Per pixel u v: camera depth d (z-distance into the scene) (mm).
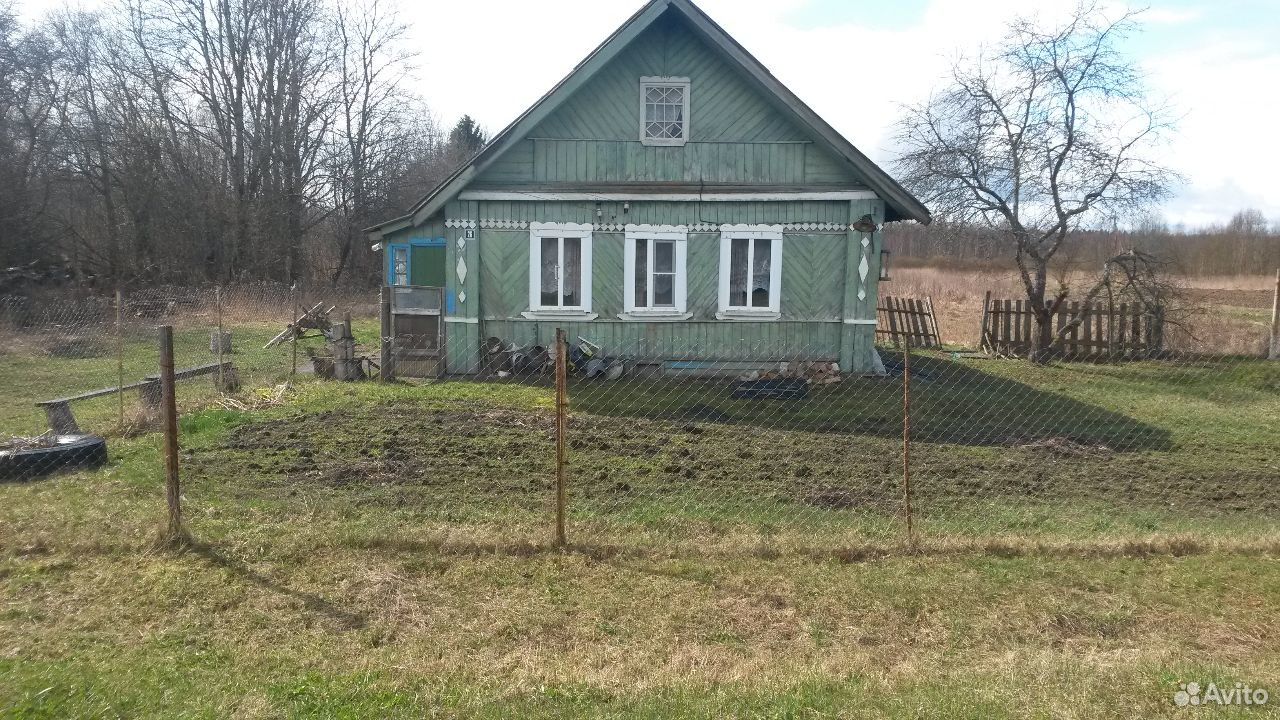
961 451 9289
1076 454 9203
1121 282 18172
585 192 14375
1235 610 5125
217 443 8969
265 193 35719
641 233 14477
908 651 4602
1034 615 5035
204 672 4164
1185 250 47656
